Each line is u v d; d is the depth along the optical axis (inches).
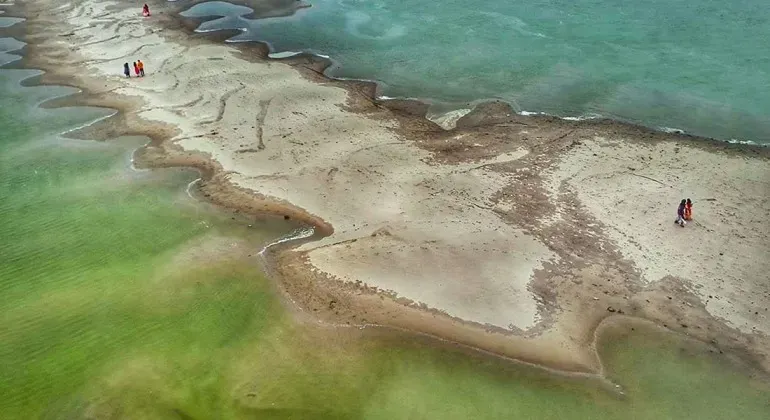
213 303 1093.1
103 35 2348.7
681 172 1427.2
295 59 2118.6
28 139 1642.5
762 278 1127.0
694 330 1035.3
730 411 909.2
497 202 1333.7
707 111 1690.5
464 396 931.3
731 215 1282.0
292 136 1604.3
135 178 1466.5
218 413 899.4
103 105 1811.0
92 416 895.1
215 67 2016.5
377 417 897.5
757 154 1492.4
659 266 1160.8
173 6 2699.3
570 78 1905.8
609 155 1501.0
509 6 2509.8
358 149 1540.4
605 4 2474.2
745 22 2231.8
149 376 955.3
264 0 2780.5
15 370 965.2
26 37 2348.7
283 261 1187.3
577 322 1050.7
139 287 1128.8
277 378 956.6
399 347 1008.2
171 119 1711.4
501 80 1921.8
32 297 1107.3
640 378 959.0
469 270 1146.0
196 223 1305.4
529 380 954.1
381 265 1160.8
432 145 1567.4
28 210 1348.4
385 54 2146.9
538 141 1576.0
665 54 2020.2
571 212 1301.7
